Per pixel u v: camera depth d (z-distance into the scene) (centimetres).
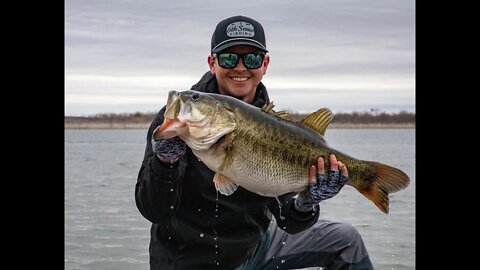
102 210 326
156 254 156
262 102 150
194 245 151
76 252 229
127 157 835
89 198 375
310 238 166
